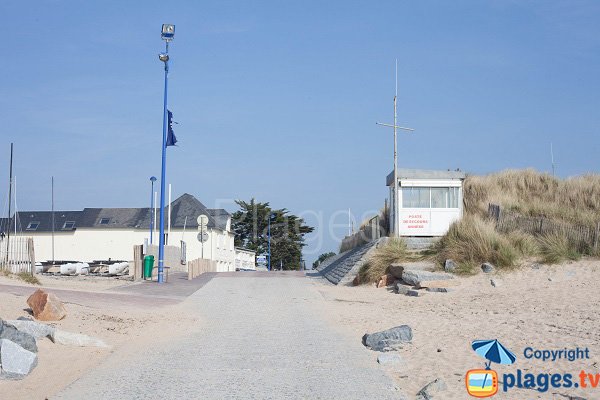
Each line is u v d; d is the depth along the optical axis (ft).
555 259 65.92
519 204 96.84
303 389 27.14
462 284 63.93
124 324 42.50
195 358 33.35
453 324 44.32
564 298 52.42
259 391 26.76
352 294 69.36
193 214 208.44
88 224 215.51
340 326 45.62
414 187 93.20
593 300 50.47
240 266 252.62
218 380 28.60
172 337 39.86
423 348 36.24
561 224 71.87
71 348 33.22
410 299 61.21
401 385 28.58
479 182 114.42
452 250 71.20
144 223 213.87
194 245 202.39
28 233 216.33
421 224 92.84
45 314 39.04
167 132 88.89
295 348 36.58
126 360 32.19
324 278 103.24
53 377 28.02
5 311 39.50
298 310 55.62
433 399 26.08
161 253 86.22
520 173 117.91
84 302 51.11
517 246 70.28
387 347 36.55
